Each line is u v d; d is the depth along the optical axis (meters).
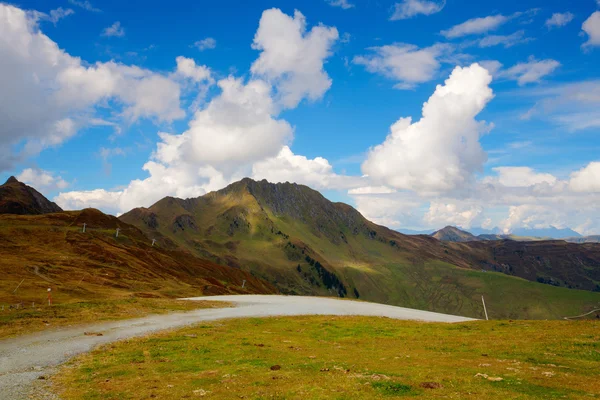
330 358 28.75
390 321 54.53
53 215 193.75
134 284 107.62
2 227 137.75
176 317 52.41
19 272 94.31
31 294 76.62
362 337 40.81
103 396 19.81
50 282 90.00
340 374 22.88
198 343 34.78
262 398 18.30
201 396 19.14
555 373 22.89
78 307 53.50
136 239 189.50
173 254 197.62
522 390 19.08
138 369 25.64
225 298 83.69
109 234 174.25
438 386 19.81
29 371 25.25
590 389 19.17
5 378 23.52
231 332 42.12
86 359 28.77
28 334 37.16
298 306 72.19
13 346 32.28
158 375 23.94
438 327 47.53
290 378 22.09
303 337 40.44
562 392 18.58
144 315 52.47
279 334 41.88
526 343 33.44
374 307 77.81
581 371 23.67
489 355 29.78
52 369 25.91
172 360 28.23
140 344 34.19
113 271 116.62
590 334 35.50
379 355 30.22
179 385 21.41
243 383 21.25
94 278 103.00
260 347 33.50
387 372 23.34
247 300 80.31
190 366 26.27
